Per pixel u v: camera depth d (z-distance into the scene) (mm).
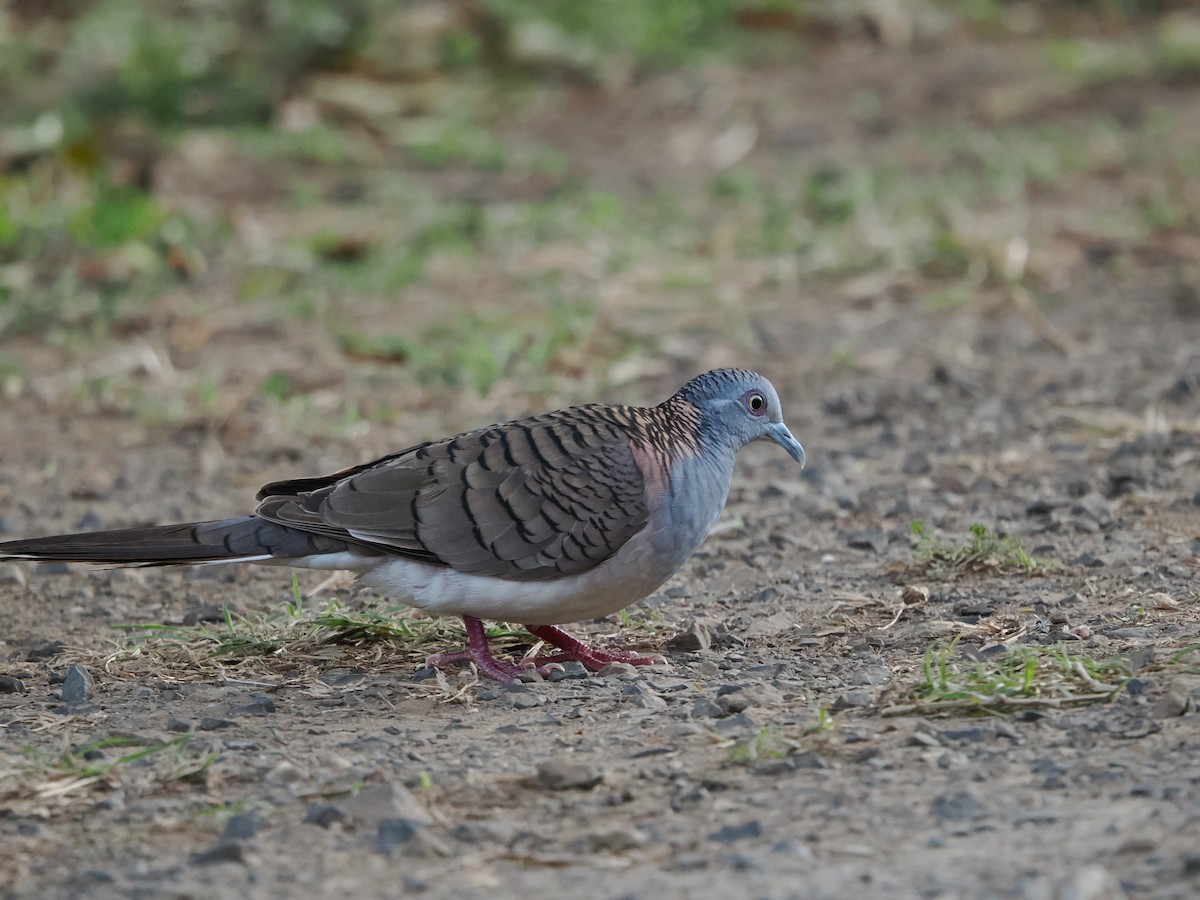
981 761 6703
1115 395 13938
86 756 7273
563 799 6605
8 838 6441
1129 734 6840
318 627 9219
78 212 19219
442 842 6191
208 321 17266
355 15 26719
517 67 27234
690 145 23984
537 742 7320
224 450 13773
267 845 6246
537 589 8109
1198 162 21422
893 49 28250
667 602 9719
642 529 8148
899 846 5945
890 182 21234
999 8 30031
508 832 6246
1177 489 11195
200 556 8039
